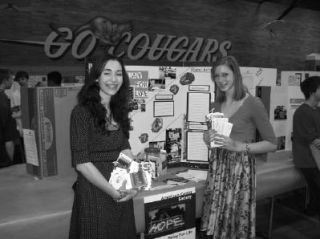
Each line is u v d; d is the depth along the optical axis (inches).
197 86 93.0
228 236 77.9
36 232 61.5
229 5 261.3
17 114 156.9
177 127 94.9
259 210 142.4
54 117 80.1
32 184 78.5
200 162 96.0
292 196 157.5
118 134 61.5
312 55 221.3
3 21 175.0
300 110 107.6
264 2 279.4
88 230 57.3
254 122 77.4
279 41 294.4
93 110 57.2
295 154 108.1
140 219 73.3
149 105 89.2
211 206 79.0
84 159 55.7
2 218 60.2
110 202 58.8
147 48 224.8
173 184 82.6
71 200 69.4
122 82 62.6
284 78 116.8
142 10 222.2
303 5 300.0
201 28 249.6
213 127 74.4
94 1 202.2
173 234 79.1
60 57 193.2
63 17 192.4
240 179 75.9
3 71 148.3
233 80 76.4
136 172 59.6
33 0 181.8
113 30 210.8
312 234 121.4
